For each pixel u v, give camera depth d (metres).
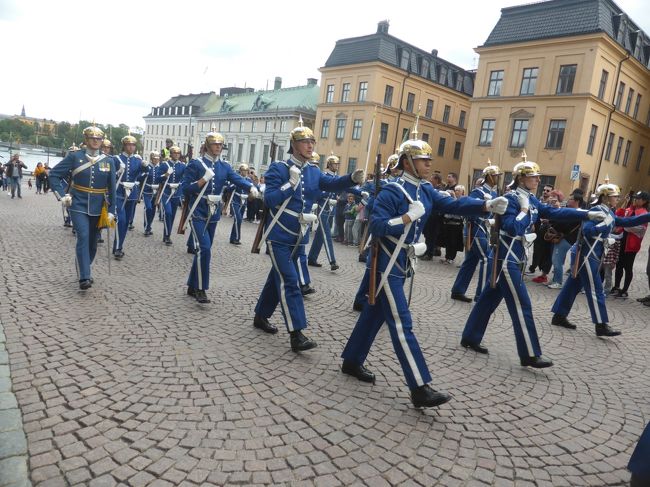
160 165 11.69
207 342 4.80
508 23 29.92
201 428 3.29
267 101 55.69
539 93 28.39
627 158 31.97
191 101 72.69
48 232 10.60
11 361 4.02
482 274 7.43
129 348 4.49
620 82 29.19
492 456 3.29
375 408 3.78
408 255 3.88
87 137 6.29
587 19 26.75
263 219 4.87
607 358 5.49
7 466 2.75
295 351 4.76
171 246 10.43
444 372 4.66
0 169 23.61
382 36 38.94
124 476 2.76
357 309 6.42
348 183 4.56
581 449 3.49
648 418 4.06
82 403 3.47
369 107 39.12
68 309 5.40
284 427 3.39
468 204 3.90
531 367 5.00
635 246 8.92
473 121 31.17
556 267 9.23
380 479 2.93
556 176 27.86
